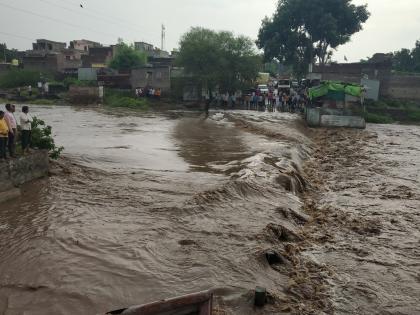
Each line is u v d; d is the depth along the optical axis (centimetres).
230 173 1581
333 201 1527
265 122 3158
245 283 801
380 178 1905
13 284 736
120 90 4828
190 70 4150
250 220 1140
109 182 1388
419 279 937
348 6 5244
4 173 1188
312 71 4894
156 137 2417
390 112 4372
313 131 3334
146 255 867
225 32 4153
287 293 818
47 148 1467
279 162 1817
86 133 2494
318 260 1001
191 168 1658
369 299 835
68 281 750
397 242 1147
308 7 5138
